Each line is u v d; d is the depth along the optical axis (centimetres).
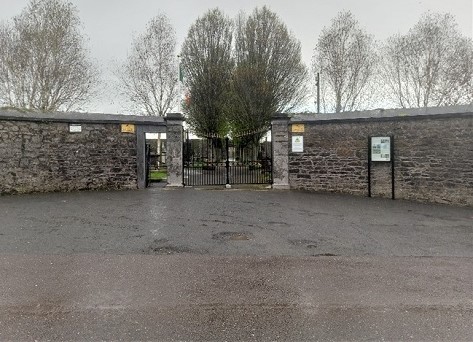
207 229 779
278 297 447
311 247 655
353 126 1316
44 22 2372
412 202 1176
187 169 1527
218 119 2964
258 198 1200
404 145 1232
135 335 361
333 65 2772
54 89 2392
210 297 446
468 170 1123
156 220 862
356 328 376
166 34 2886
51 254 600
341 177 1334
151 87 2880
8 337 356
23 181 1293
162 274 518
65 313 404
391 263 572
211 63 2978
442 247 662
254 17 2831
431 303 432
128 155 1434
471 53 2378
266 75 2722
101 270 531
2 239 685
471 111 1124
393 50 2666
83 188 1382
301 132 1395
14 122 1280
